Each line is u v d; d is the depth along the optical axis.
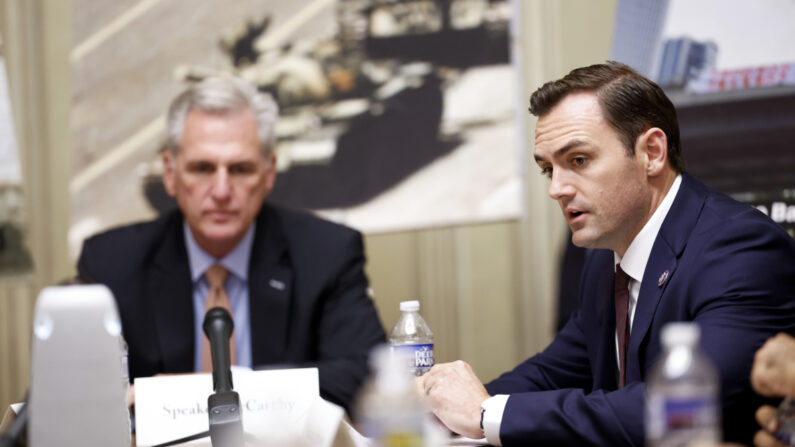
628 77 2.90
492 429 2.53
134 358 4.20
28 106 6.71
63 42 6.70
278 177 6.36
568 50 6.05
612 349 3.13
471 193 6.12
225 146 4.31
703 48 5.53
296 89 6.36
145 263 4.36
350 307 4.31
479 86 6.11
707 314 2.62
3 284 6.70
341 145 6.29
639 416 2.37
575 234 2.96
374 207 6.24
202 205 4.29
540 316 6.09
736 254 2.69
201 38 6.51
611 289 3.16
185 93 4.46
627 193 2.88
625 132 2.87
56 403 1.88
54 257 6.67
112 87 6.61
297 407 2.61
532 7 6.08
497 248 6.17
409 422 1.78
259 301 4.27
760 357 2.49
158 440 2.60
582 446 2.42
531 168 6.07
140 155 6.57
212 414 2.28
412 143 6.20
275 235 4.46
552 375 3.39
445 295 6.25
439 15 6.16
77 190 6.62
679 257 2.82
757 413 2.31
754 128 5.43
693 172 5.53
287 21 6.39
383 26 6.24
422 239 6.27
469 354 6.22
